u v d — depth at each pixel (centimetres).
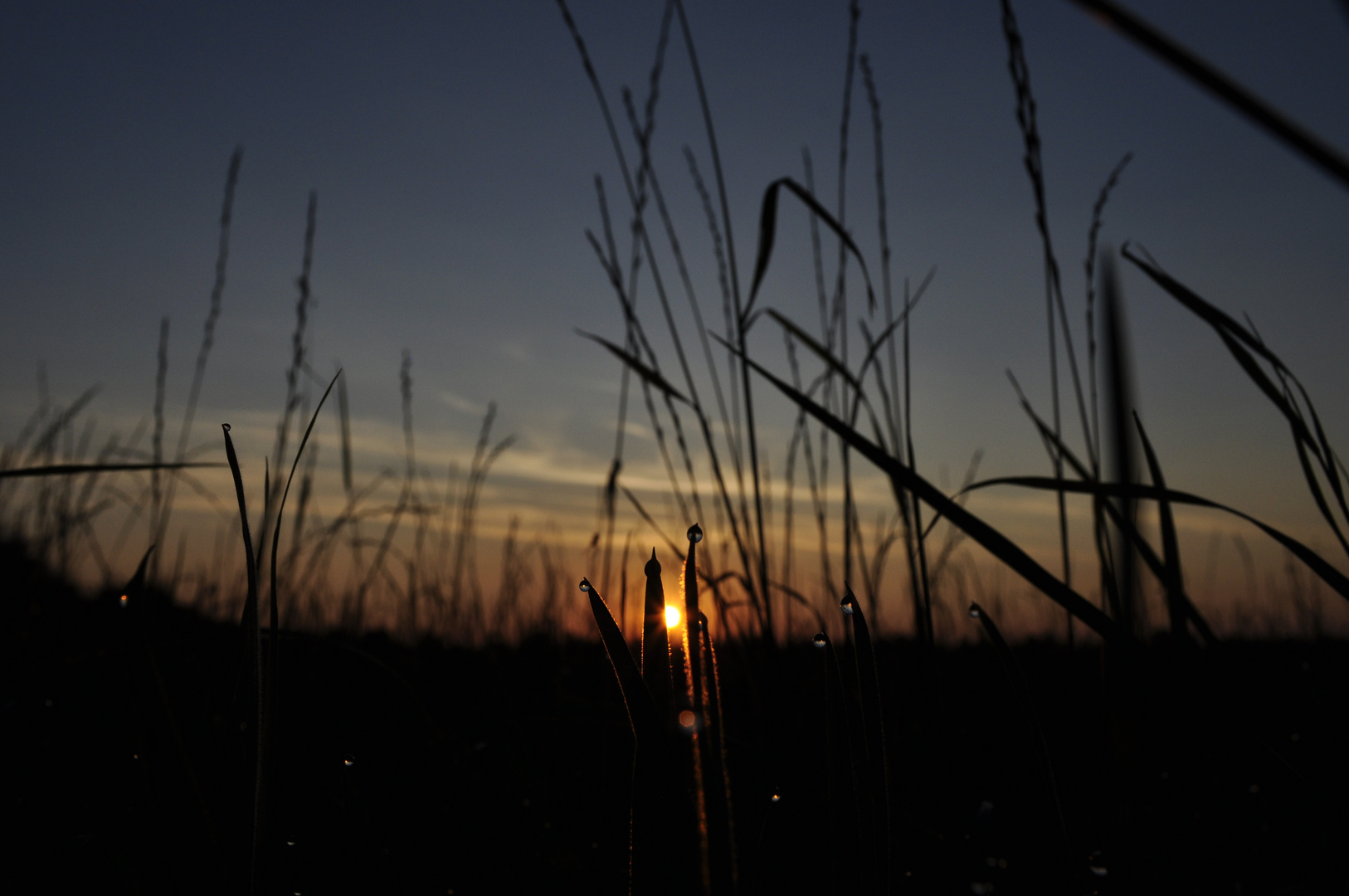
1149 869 22
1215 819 25
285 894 20
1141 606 18
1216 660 18
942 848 25
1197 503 18
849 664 28
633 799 16
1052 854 20
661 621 17
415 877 24
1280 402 20
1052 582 17
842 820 18
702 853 16
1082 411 27
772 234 29
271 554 17
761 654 29
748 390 30
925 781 26
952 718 30
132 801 25
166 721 17
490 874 26
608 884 21
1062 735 27
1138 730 21
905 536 29
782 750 25
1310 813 23
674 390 30
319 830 23
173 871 17
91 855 22
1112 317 10
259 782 16
